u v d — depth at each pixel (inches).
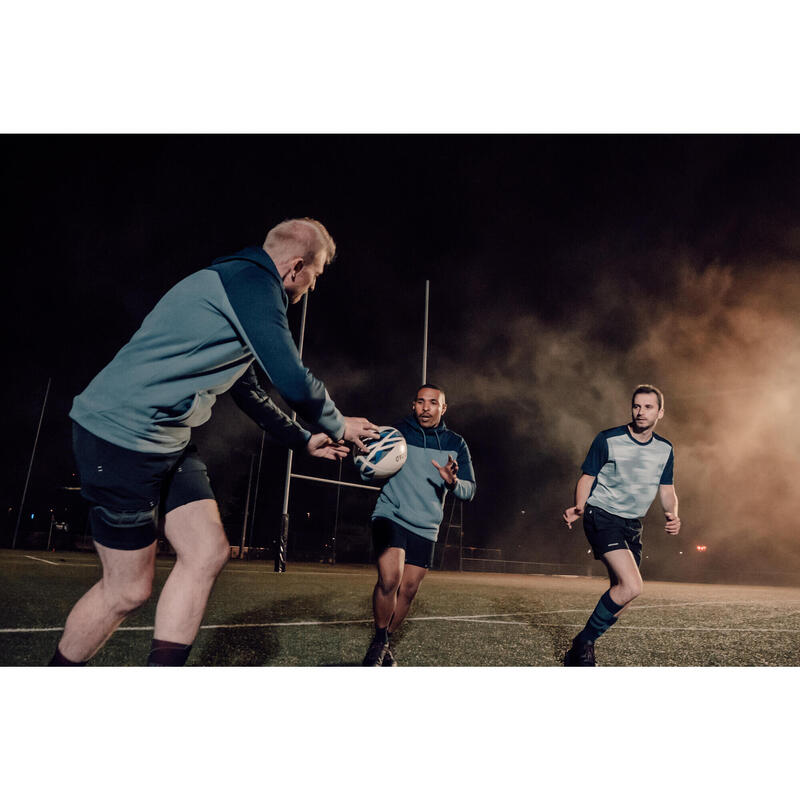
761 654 158.4
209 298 80.3
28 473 938.1
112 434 78.2
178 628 79.3
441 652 145.6
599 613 137.3
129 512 81.0
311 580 406.9
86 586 252.7
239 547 973.8
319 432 102.3
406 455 133.3
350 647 145.6
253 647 140.6
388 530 130.4
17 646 127.6
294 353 81.7
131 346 80.9
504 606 262.7
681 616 246.7
